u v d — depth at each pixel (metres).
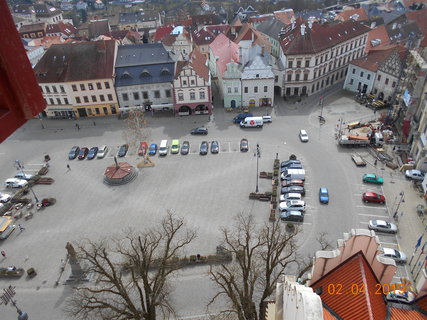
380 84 86.19
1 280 49.59
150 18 178.38
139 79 85.56
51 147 78.94
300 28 90.19
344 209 57.03
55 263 51.59
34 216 60.16
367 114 83.19
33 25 152.88
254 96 87.44
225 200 60.41
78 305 37.38
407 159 66.31
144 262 36.62
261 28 117.00
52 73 84.94
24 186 66.81
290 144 74.00
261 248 50.94
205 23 140.38
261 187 62.62
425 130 61.38
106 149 76.69
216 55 94.88
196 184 64.56
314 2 195.88
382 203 57.50
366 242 20.05
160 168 69.44
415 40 86.00
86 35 154.12
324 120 81.56
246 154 71.69
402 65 79.19
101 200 62.62
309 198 59.56
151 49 89.31
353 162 67.62
